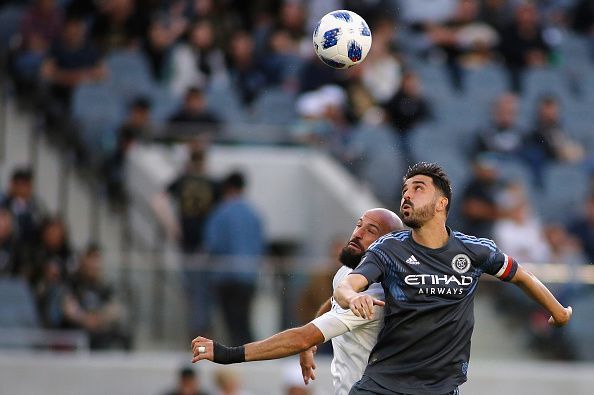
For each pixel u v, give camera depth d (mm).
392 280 25078
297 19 66688
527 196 58875
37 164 57469
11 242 50312
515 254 53625
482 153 60531
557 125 64812
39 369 49125
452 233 25453
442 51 68625
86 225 56094
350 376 26234
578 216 56656
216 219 51094
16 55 60375
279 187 57844
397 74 63781
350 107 61000
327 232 56406
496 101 62406
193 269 49812
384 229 26594
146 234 54719
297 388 47375
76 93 60375
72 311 49719
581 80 69812
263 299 49406
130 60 63438
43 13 63656
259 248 51406
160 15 66188
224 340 49344
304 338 25016
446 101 64625
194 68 64375
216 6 66250
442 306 25000
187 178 53812
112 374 49156
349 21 29188
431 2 71625
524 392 49719
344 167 57656
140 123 57188
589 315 50250
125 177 56312
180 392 46906
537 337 50281
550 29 73438
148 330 49719
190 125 57750
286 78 63969
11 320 49531
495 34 69625
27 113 58375
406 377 25062
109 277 49906
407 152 58531
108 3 65062
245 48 64375
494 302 50344
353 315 25297
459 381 25234
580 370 50125
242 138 58031
